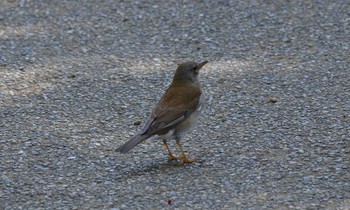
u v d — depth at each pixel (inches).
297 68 620.4
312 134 507.2
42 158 483.5
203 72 618.8
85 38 690.2
